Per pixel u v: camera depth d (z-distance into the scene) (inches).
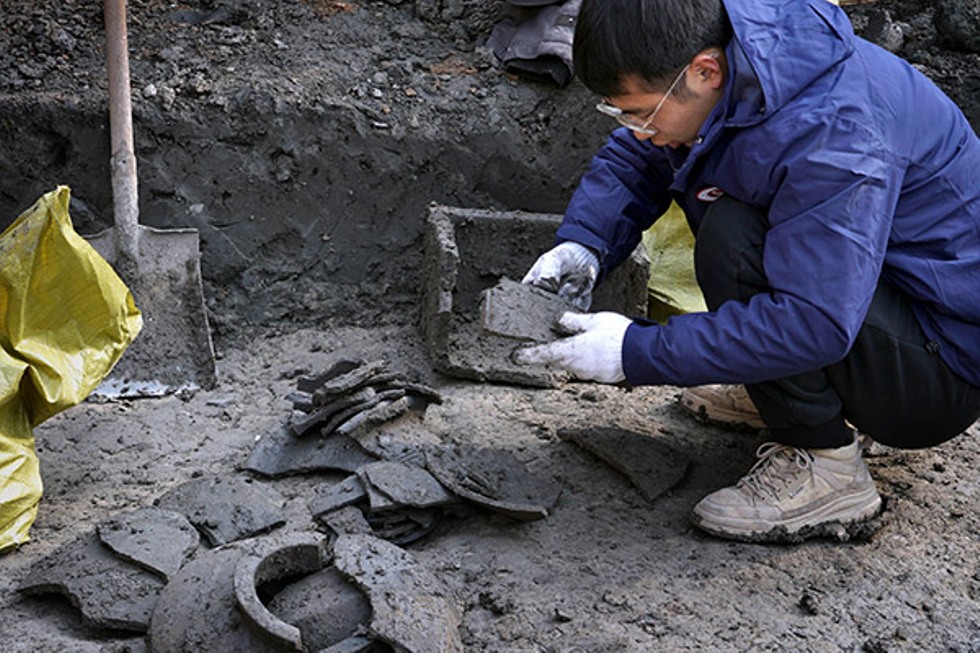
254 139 149.6
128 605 92.4
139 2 162.6
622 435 119.1
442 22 167.6
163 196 148.0
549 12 159.5
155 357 136.2
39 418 109.5
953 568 102.8
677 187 101.5
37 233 107.5
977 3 163.9
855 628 94.8
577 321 100.3
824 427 102.7
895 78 94.5
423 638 84.2
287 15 164.7
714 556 103.6
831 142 89.4
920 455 120.7
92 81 149.7
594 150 158.4
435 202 155.7
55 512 110.1
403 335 149.0
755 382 100.0
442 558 102.5
